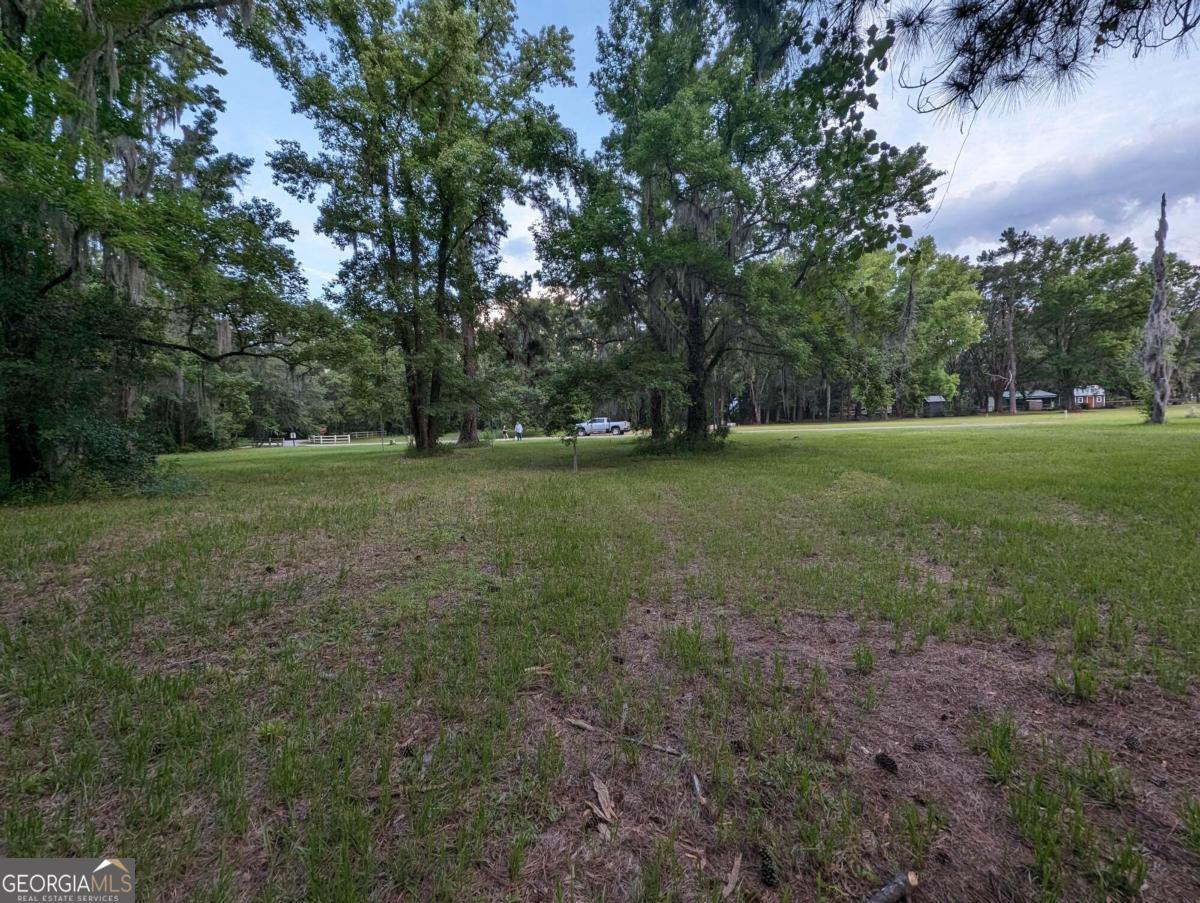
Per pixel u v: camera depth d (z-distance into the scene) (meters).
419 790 1.79
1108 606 3.36
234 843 1.59
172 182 17.59
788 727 2.12
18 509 7.84
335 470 14.08
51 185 8.26
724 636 3.00
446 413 18.33
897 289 26.19
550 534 5.67
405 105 17.17
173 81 13.69
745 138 13.92
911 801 1.73
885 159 4.28
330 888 1.40
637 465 13.33
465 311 20.27
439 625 3.30
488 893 1.42
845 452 14.31
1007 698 2.37
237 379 32.38
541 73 19.45
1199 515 5.48
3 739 2.09
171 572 4.47
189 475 11.87
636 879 1.47
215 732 2.13
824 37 3.52
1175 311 38.84
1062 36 2.80
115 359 10.74
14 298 8.50
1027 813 1.64
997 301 47.59
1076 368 44.88
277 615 3.50
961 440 16.55
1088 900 1.36
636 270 13.64
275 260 12.06
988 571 4.15
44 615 3.48
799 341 13.76
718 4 3.90
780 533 5.57
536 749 2.03
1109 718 2.18
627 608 3.55
